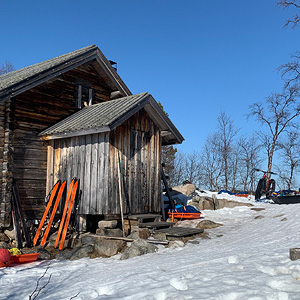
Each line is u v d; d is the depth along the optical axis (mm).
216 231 11609
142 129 12188
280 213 14062
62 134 11352
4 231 10875
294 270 5250
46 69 12000
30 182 11695
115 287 5480
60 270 7688
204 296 4379
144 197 11992
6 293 6004
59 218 11898
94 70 14430
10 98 11266
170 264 7023
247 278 5031
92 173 10914
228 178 41750
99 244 9445
